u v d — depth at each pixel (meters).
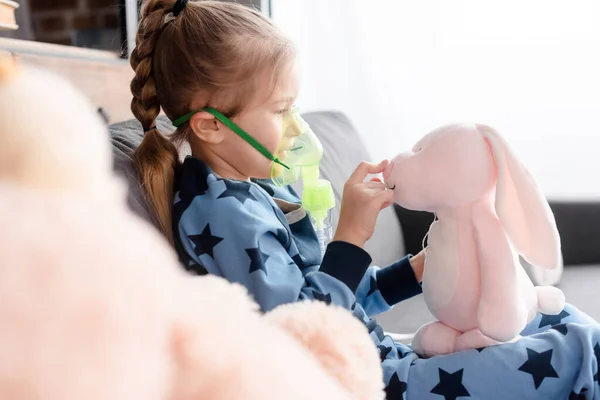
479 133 0.81
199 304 0.23
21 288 0.17
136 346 0.19
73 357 0.17
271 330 0.27
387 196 0.89
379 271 1.11
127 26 1.43
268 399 0.22
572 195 1.81
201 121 0.97
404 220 1.84
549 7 2.20
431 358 0.85
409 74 2.38
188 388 0.21
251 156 0.99
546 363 0.80
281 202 1.09
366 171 0.96
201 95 0.96
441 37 2.32
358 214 0.90
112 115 1.35
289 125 1.01
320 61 2.45
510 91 2.28
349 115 2.46
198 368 0.21
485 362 0.81
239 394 0.22
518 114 2.29
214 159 1.01
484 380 0.80
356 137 1.89
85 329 0.17
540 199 0.76
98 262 0.18
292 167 1.05
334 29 2.42
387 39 2.38
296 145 1.04
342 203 0.93
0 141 0.19
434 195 0.82
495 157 0.78
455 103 2.35
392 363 0.85
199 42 0.94
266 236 0.87
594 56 2.18
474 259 0.81
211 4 1.00
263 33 0.97
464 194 0.80
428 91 2.37
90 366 0.17
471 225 0.81
